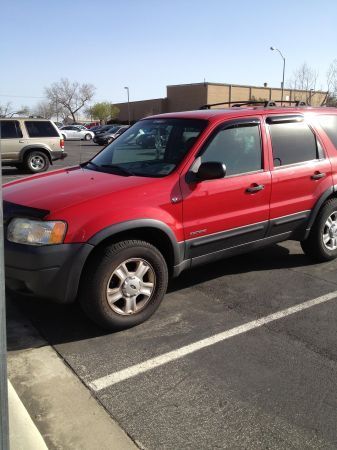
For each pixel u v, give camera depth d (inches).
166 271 163.6
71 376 132.2
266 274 211.9
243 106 231.9
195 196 166.9
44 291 141.9
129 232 156.7
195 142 172.7
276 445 106.3
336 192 220.5
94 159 202.8
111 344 149.7
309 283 201.8
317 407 119.5
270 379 131.6
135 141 193.9
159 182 160.7
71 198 146.9
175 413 116.9
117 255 149.0
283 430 111.0
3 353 78.4
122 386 127.8
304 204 207.2
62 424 112.4
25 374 132.6
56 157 634.8
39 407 118.6
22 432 105.7
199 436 109.0
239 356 143.4
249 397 123.4
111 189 153.6
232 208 179.8
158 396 123.6
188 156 169.3
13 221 143.2
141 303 159.8
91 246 142.9
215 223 174.9
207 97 2471.7
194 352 145.4
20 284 145.2
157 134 188.7
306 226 212.5
